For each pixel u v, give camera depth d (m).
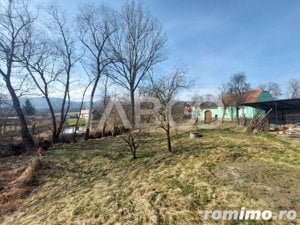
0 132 19.97
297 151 11.95
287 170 8.98
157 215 6.54
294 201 6.58
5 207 9.07
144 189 8.27
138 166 11.19
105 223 6.64
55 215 7.64
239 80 55.44
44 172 12.16
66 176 11.50
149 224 6.22
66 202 8.49
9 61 17.77
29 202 9.27
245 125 22.50
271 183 7.77
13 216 8.37
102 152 15.03
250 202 6.64
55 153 15.81
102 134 22.92
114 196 8.14
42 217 7.68
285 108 30.55
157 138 18.77
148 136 19.80
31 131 21.16
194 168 9.75
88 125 22.16
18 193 10.01
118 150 15.19
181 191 7.73
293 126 20.69
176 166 10.30
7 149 16.89
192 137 17.36
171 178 8.94
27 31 19.81
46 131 23.67
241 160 10.40
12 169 13.09
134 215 6.76
